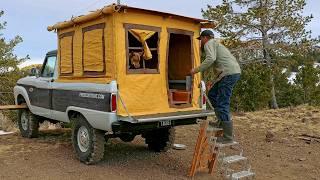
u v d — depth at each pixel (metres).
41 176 6.45
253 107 17.45
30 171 6.72
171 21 7.18
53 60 8.41
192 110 7.40
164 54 7.08
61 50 7.94
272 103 22.31
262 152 8.17
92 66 6.98
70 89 7.43
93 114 6.70
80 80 7.29
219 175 6.55
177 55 7.98
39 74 8.91
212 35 6.60
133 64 6.77
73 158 7.53
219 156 6.68
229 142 6.50
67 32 7.70
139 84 6.71
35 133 9.43
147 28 6.82
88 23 7.06
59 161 7.32
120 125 6.40
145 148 8.48
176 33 7.27
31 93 9.03
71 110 7.41
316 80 21.59
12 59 23.34
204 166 6.59
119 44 6.49
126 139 7.75
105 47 6.66
